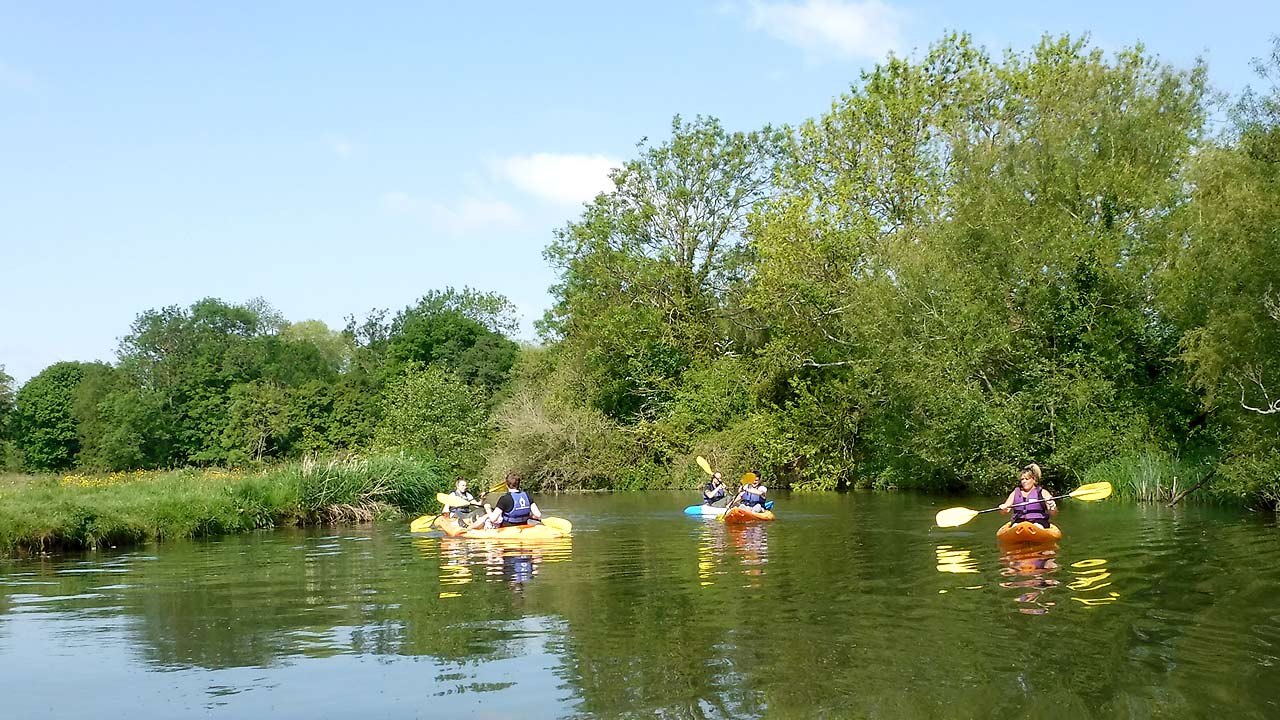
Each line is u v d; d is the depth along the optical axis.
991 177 28.67
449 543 16.83
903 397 31.12
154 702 6.86
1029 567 12.47
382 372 62.00
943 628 8.69
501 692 6.92
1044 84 32.66
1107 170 27.22
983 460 28.00
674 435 39.41
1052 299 27.28
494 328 76.69
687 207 42.91
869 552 14.50
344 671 7.54
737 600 10.30
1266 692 6.61
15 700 6.95
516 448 39.56
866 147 36.41
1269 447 20.80
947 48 36.09
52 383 75.38
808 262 36.78
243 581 12.27
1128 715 6.19
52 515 16.19
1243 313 20.34
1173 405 26.97
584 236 43.25
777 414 38.12
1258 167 21.06
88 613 10.14
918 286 29.62
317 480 21.98
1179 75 28.34
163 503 18.61
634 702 6.64
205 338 76.44
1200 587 10.67
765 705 6.52
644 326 41.72
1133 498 24.38
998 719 6.17
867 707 6.44
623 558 14.26
